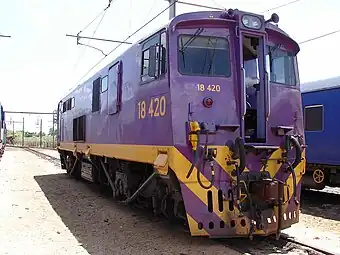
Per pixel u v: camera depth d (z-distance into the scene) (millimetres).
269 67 7469
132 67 8695
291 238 7340
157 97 7168
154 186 8148
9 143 98312
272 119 7312
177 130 6500
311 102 12836
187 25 6898
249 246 6820
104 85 11109
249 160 6859
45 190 13664
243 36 7125
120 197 10484
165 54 6938
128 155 8672
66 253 6387
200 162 6477
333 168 12406
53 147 67375
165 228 8000
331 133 12062
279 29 7625
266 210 6719
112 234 7598
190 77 6730
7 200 11297
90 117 12758
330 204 12039
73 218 9062
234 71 6984
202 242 6980
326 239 7496
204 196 6496
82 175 15070
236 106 6891
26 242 6992
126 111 8930
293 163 7199
